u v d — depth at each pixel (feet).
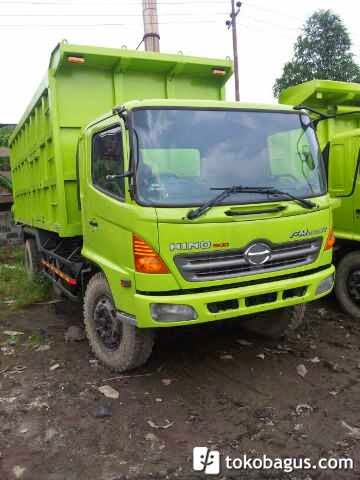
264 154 14.15
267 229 13.20
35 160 22.27
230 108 14.07
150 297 12.39
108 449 11.12
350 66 73.46
